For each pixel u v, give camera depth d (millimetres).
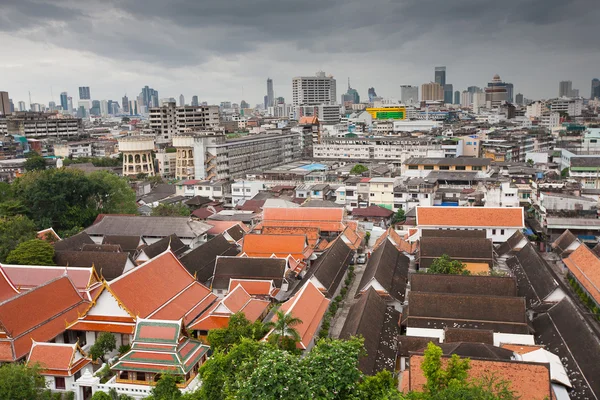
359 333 56812
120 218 108438
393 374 53938
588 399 47469
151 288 65938
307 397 35031
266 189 155000
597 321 67688
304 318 60781
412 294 67375
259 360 39250
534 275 77875
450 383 39125
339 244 94125
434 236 96438
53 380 53125
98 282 71938
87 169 191500
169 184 171000
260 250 93188
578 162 151375
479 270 84250
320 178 170500
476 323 63562
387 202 133625
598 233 100125
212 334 55688
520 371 45219
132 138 193750
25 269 72500
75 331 62656
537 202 112625
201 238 106500
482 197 124312
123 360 52094
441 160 160875
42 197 108500
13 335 56062
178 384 50531
